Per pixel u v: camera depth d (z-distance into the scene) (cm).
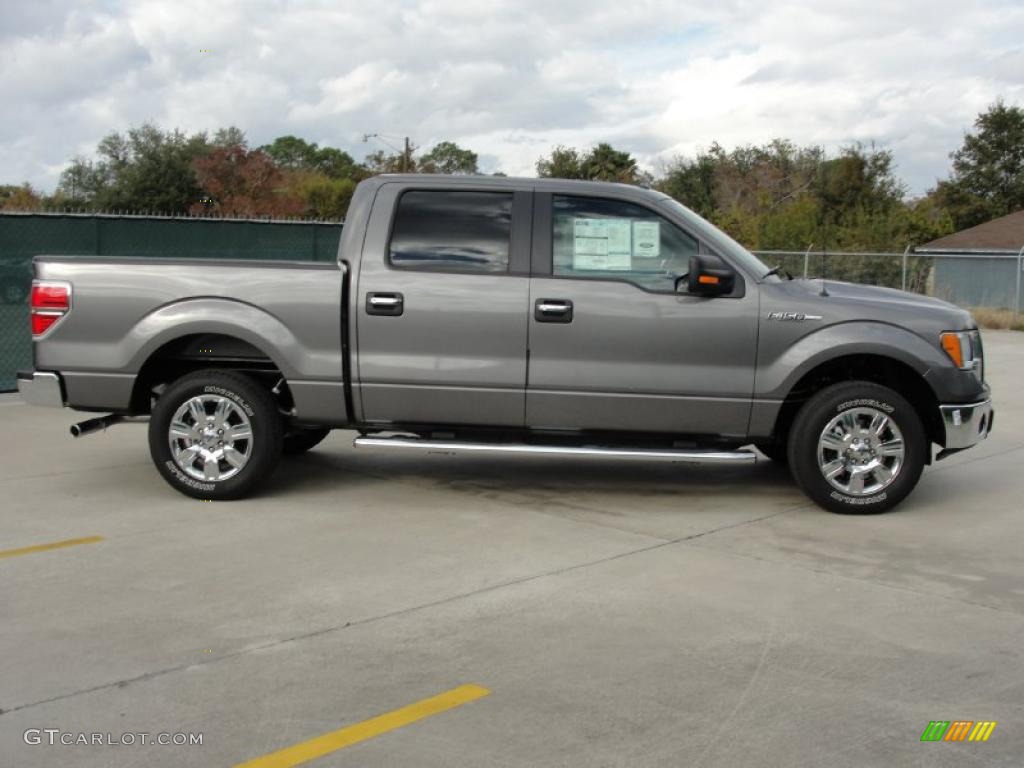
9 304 1160
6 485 756
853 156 4122
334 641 461
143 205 4138
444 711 393
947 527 666
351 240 700
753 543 625
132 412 718
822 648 458
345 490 753
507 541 623
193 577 549
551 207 693
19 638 462
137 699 402
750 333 677
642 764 355
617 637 469
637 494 750
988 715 394
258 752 361
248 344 722
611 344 679
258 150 4350
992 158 5788
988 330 2394
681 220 691
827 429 684
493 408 692
